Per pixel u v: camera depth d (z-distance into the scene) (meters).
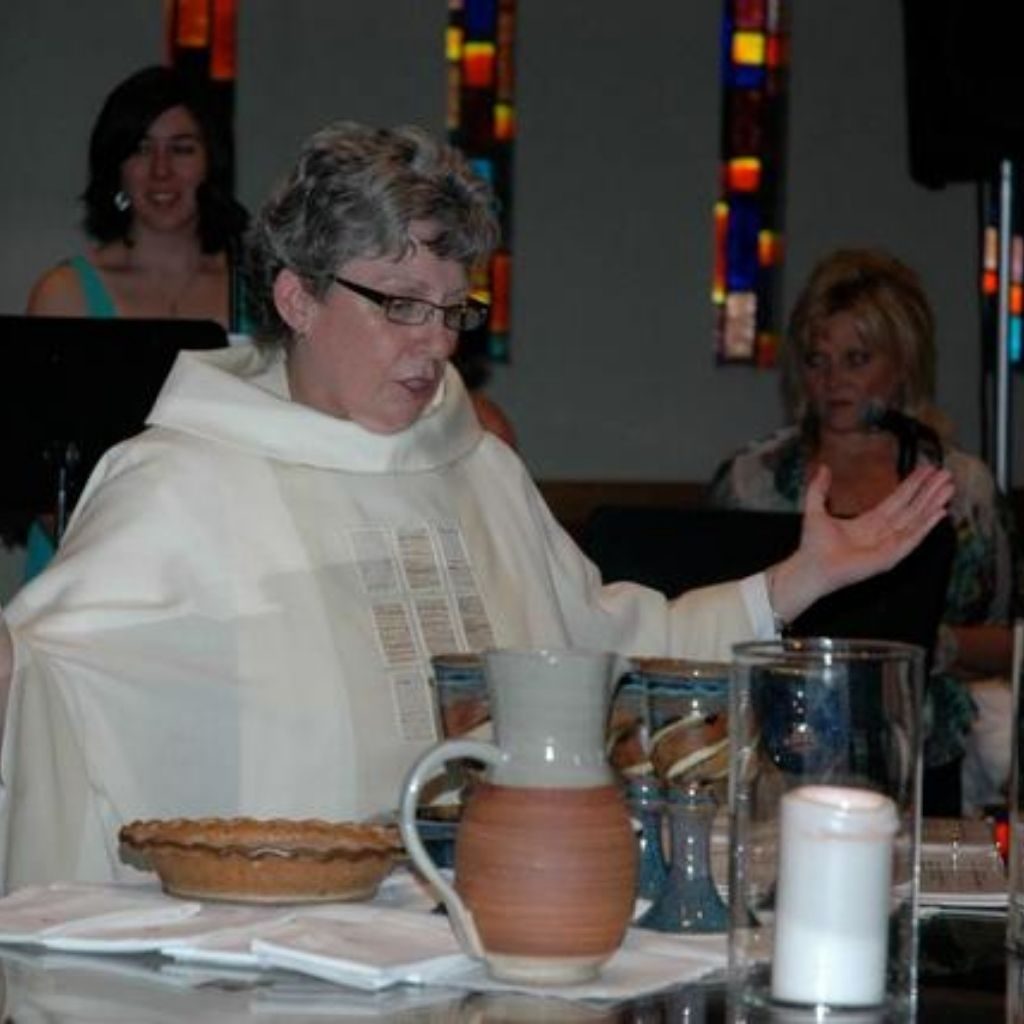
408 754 5.35
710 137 13.09
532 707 3.57
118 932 3.83
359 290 5.36
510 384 12.89
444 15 12.66
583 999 3.53
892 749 3.34
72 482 7.48
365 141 5.32
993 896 4.40
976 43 9.64
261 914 4.00
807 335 8.63
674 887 4.04
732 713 3.41
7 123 12.15
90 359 7.41
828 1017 3.30
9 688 4.80
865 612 7.06
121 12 12.25
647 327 13.02
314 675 5.32
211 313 9.09
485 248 5.40
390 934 3.80
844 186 13.19
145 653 5.22
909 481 5.51
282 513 5.45
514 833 3.55
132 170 8.97
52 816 5.05
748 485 8.72
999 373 9.90
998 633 8.51
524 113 12.86
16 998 3.50
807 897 3.30
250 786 5.25
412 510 5.59
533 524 5.82
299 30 12.46
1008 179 9.85
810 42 13.13
